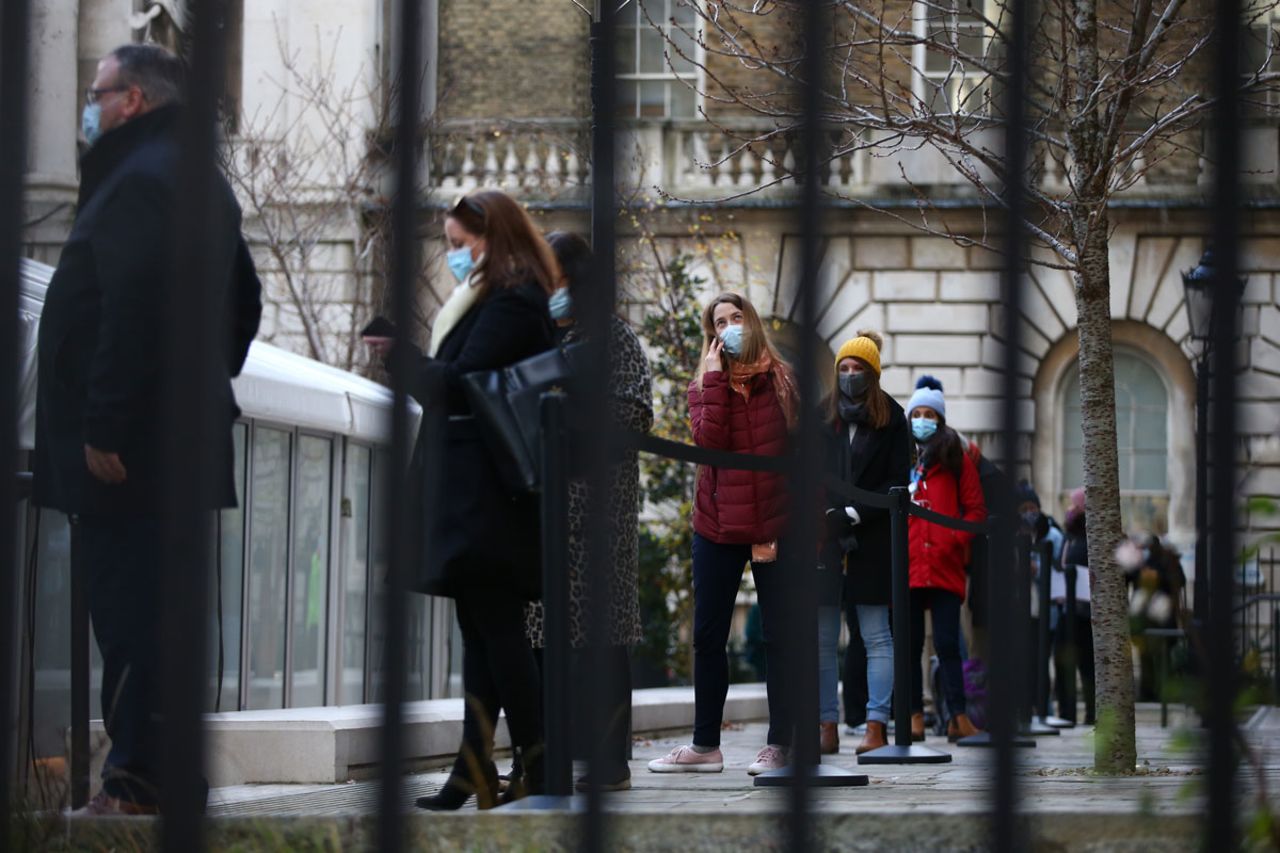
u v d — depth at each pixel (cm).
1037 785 1220
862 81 1647
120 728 952
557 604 909
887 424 1756
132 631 957
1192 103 1532
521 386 1052
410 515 1066
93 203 986
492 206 1122
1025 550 1878
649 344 4134
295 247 4534
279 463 2219
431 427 1075
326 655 2381
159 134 999
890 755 1516
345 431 2211
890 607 1766
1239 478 604
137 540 964
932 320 4762
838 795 1106
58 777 1006
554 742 905
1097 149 1517
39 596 1537
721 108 4688
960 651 2039
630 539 1255
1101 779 1335
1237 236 598
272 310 4575
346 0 4666
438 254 3891
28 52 678
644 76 4847
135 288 955
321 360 4312
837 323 4806
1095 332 1508
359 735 1543
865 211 4781
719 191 4634
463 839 768
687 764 1465
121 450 951
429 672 2670
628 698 1238
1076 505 2658
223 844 797
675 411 4003
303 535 2291
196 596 651
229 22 675
